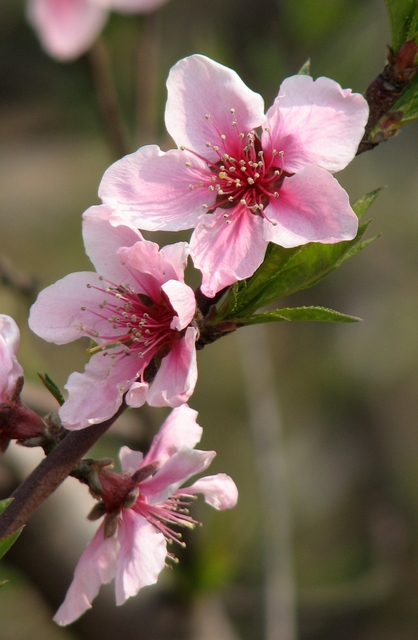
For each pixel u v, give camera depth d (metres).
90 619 0.54
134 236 0.45
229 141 0.45
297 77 0.45
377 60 0.60
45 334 0.45
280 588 0.57
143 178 0.45
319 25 0.58
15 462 0.53
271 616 0.56
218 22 0.62
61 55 0.60
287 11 0.58
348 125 0.45
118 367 0.45
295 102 0.45
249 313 0.44
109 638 0.54
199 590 0.54
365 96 0.45
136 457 0.46
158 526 0.46
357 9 0.58
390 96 0.45
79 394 0.45
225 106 0.45
